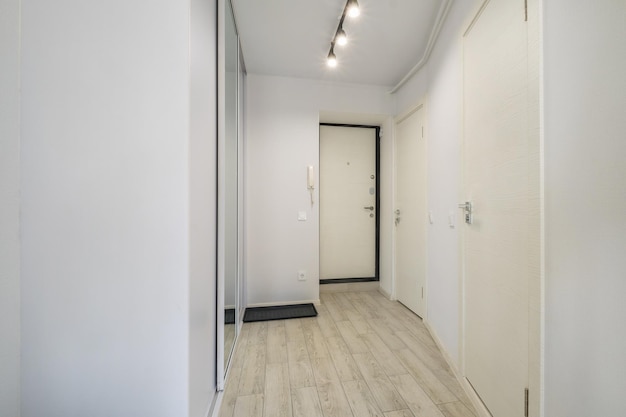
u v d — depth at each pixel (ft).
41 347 2.51
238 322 6.66
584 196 2.27
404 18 5.88
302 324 7.21
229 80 5.46
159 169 2.59
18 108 2.42
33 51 2.43
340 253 10.44
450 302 5.42
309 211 8.69
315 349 5.90
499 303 3.60
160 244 2.61
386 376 4.94
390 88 9.30
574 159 2.37
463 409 4.14
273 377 4.90
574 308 2.37
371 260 10.51
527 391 2.98
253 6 5.50
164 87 2.58
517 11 3.19
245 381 4.79
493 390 3.70
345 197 10.46
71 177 2.50
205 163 3.42
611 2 2.02
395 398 4.35
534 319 2.86
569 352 2.42
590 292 2.22
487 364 3.88
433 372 5.08
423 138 7.25
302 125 8.66
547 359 2.69
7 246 2.38
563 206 2.50
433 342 6.24
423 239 7.27
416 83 7.75
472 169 4.45
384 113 9.29
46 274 2.49
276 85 8.50
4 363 2.37
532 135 2.91
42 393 2.51
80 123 2.50
